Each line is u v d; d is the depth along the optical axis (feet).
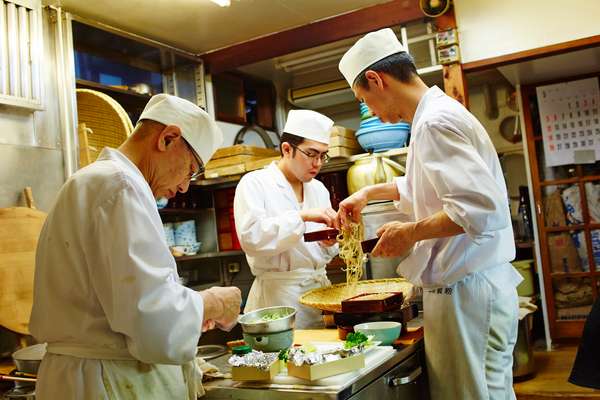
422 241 6.15
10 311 7.92
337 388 4.82
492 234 5.57
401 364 6.06
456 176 5.42
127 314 4.13
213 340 9.70
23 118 9.85
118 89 12.01
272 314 6.49
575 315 15.11
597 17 10.52
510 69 13.82
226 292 5.00
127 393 4.50
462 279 5.96
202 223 14.97
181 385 4.98
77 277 4.43
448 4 11.19
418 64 12.28
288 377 5.18
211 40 13.26
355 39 14.19
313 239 8.02
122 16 11.45
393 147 11.78
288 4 11.60
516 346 12.35
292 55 14.99
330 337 6.97
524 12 11.02
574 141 15.03
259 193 8.98
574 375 8.00
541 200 15.44
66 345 4.56
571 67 14.01
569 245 15.20
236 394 5.28
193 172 5.21
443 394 6.07
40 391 4.59
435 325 6.09
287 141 9.13
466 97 11.49
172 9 11.31
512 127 16.72
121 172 4.44
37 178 9.86
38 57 9.99
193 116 5.01
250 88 16.48
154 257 4.31
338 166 12.65
